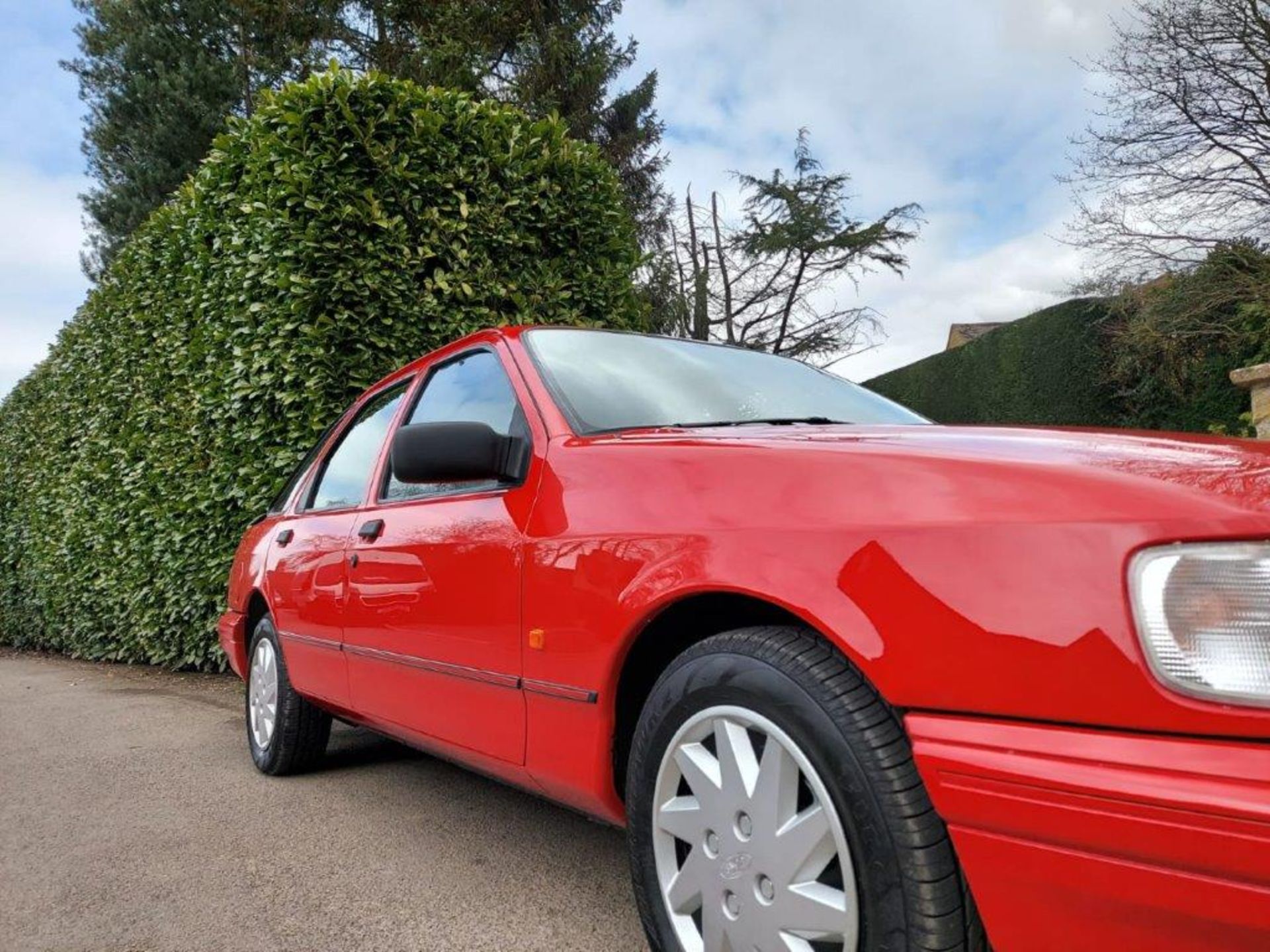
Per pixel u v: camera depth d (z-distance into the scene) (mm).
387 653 2752
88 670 8281
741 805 1585
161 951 2176
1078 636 1230
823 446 1704
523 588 2115
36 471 9836
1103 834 1153
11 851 2973
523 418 2416
